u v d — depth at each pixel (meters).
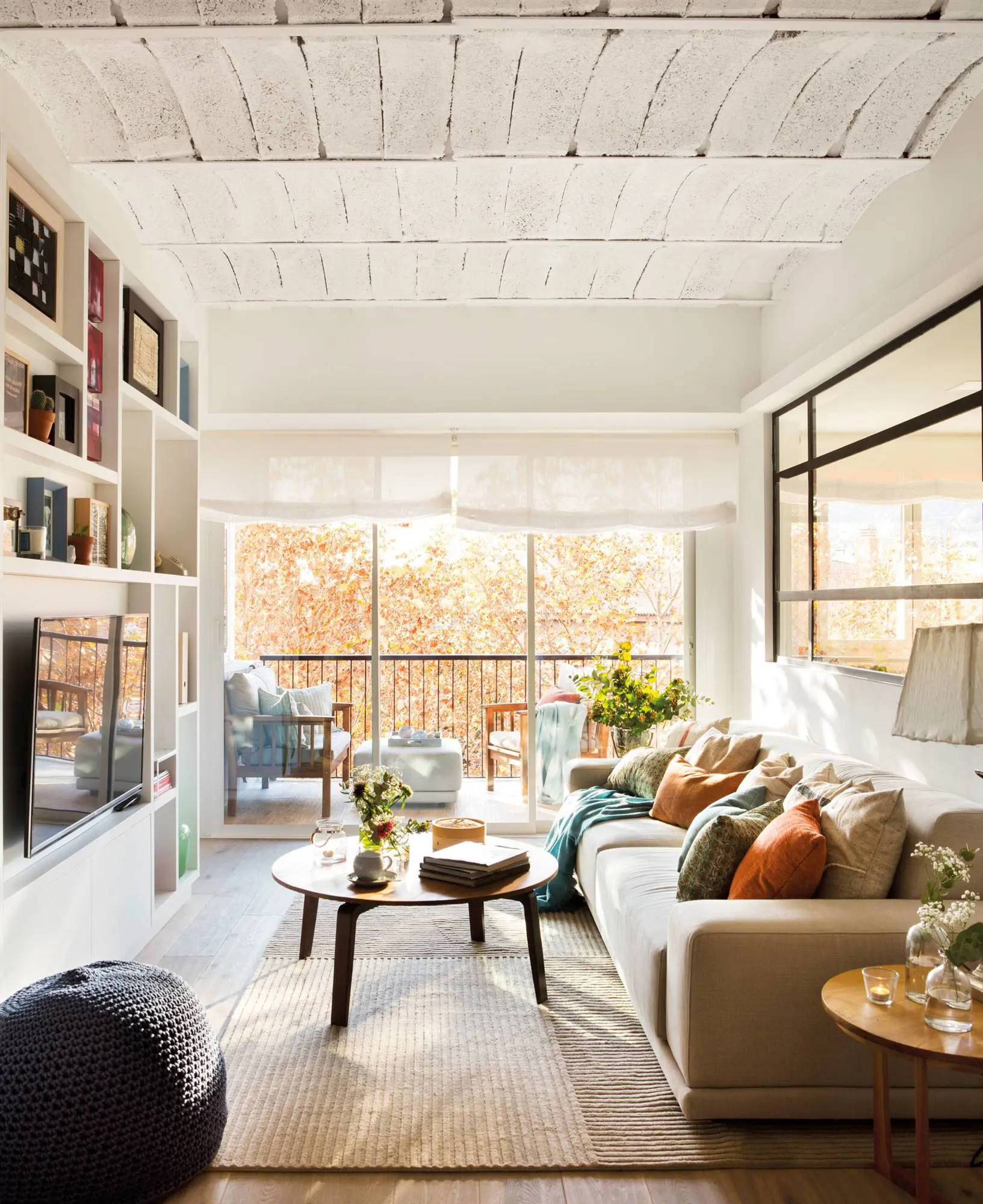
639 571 5.56
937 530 3.21
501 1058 2.70
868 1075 2.31
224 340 4.87
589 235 3.61
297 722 5.49
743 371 4.96
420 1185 2.12
